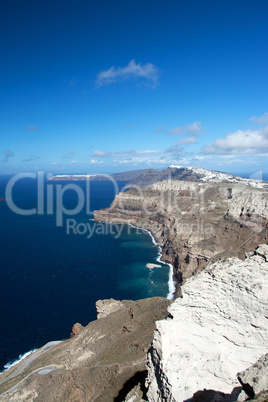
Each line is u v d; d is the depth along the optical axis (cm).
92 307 10331
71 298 11031
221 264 3684
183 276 12419
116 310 8544
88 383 5325
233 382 2928
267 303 3167
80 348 6831
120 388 5009
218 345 3200
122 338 6838
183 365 3064
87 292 11581
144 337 6512
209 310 3403
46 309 10162
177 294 11250
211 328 3309
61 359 6594
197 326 3350
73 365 6212
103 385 5225
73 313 9894
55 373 5822
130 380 5131
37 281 12669
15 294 11350
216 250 12606
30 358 7356
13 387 5788
